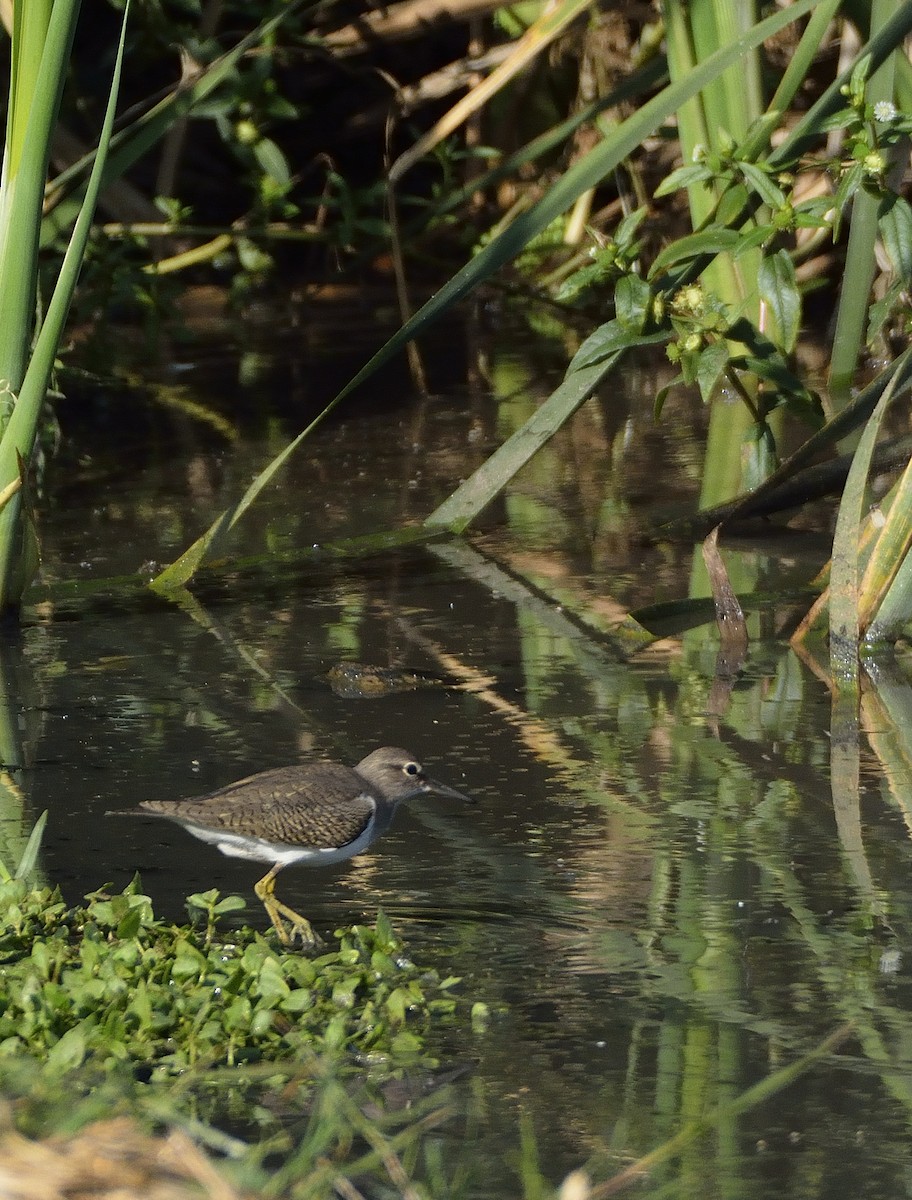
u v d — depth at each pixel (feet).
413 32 65.57
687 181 42.88
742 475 48.21
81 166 46.29
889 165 45.01
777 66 62.49
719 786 30.71
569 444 53.78
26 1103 19.53
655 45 66.49
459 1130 20.39
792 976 24.13
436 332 69.46
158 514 47.39
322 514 46.98
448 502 45.70
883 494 44.21
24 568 39.11
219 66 47.09
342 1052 22.08
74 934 25.20
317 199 68.44
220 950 24.40
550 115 72.64
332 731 33.24
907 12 40.96
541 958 24.77
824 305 67.92
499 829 29.22
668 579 41.65
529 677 35.99
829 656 36.78
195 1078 21.40
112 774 31.27
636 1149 20.04
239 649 37.73
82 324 70.03
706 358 41.65
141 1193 17.67
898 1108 20.84
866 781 30.81
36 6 36.65
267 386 61.46
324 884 27.43
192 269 76.38
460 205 74.02
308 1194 18.24
